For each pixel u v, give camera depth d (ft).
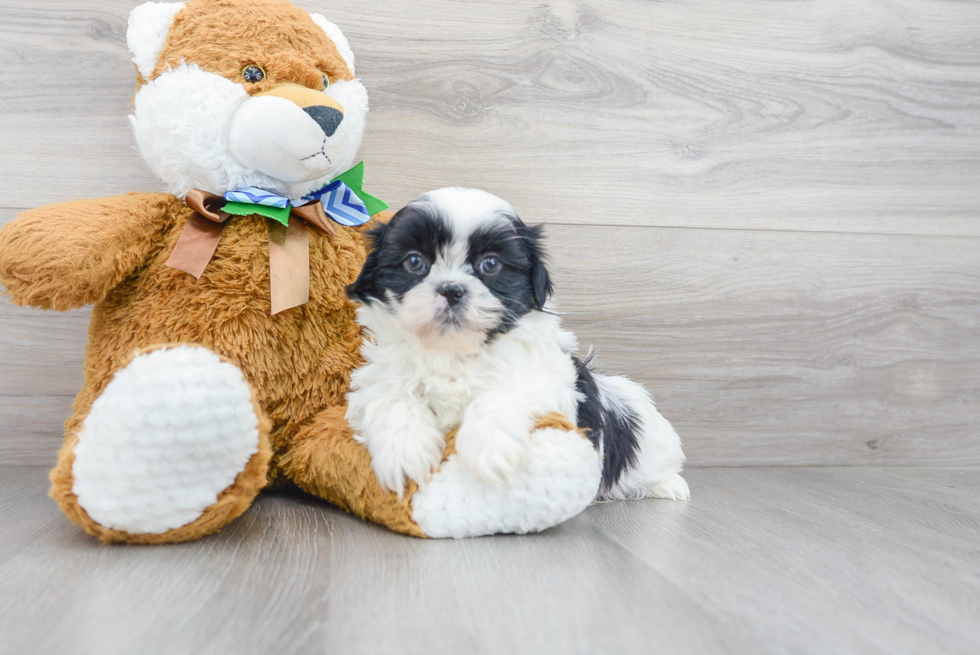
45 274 4.01
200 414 3.36
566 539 4.03
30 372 5.74
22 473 5.51
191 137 4.37
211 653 2.48
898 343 6.93
